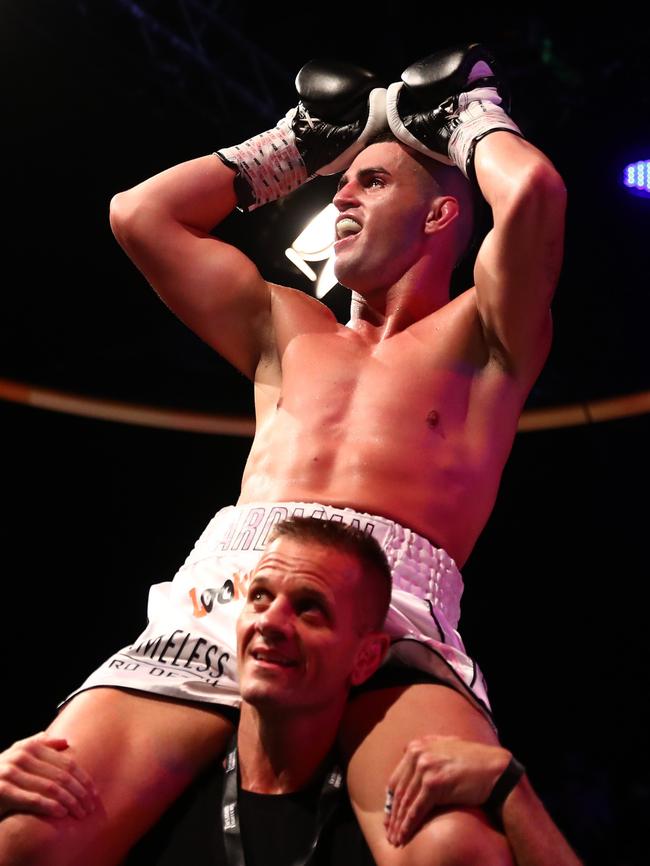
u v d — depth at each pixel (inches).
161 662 94.7
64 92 294.7
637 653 346.0
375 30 294.0
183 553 367.2
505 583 360.2
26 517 358.3
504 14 287.7
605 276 314.8
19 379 347.9
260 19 294.4
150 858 87.5
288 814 85.7
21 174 309.6
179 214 118.9
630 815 287.9
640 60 287.6
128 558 365.1
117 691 92.3
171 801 89.1
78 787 84.5
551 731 346.9
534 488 357.7
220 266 117.7
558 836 79.7
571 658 351.3
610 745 341.1
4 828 82.4
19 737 348.2
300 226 288.7
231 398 362.9
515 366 107.8
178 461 366.3
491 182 105.0
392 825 79.1
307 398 107.7
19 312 338.0
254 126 303.0
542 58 291.4
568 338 327.0
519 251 102.3
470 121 112.0
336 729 87.7
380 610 87.5
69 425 358.3
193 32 291.6
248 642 84.4
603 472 349.1
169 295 118.5
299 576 84.4
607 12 282.7
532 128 299.1
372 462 102.0
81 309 341.1
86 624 359.9
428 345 109.0
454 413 106.1
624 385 328.2
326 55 300.2
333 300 274.8
